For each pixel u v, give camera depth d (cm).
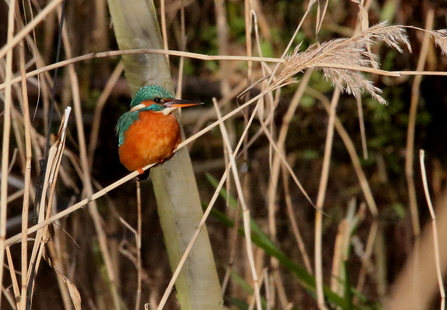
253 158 1667
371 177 1577
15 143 1423
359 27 634
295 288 1098
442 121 1636
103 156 1611
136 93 693
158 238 1302
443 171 1550
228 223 727
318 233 734
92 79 1614
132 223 1354
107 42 1562
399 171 1573
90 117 1597
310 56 544
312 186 1543
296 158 1680
